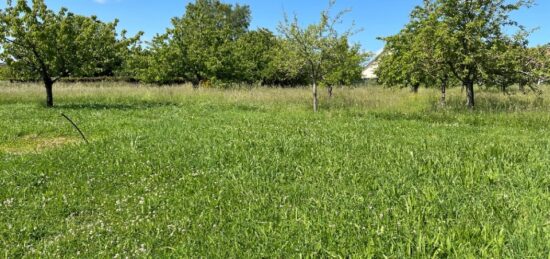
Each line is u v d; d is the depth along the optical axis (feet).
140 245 14.24
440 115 47.24
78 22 65.87
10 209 18.16
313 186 19.72
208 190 19.95
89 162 25.75
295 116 49.85
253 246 13.73
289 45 55.88
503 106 52.90
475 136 33.63
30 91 80.18
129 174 23.07
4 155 28.63
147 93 79.92
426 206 16.14
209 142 30.94
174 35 98.37
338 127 39.32
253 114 52.44
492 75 51.21
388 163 23.22
